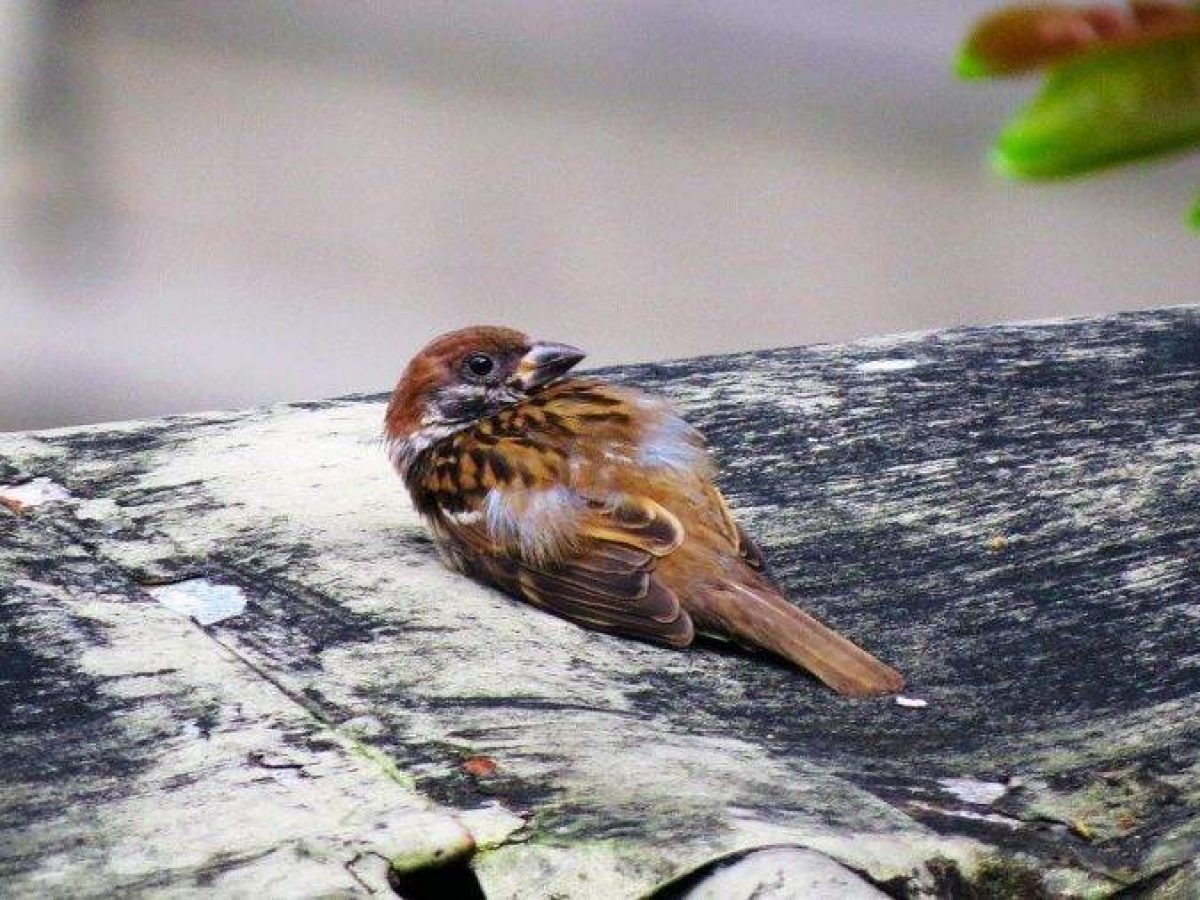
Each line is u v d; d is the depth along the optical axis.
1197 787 5.93
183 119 22.92
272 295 21.47
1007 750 6.24
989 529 8.13
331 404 10.02
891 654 7.07
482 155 23.17
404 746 5.77
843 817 5.46
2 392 20.28
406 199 22.34
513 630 7.13
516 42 23.89
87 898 4.73
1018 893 5.36
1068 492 8.49
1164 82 2.16
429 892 5.12
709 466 7.97
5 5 22.20
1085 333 11.05
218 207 22.11
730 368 10.42
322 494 8.49
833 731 6.41
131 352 20.66
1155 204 23.47
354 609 7.12
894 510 8.36
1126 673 6.84
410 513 8.35
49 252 21.45
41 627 6.64
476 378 8.33
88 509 8.11
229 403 20.34
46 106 22.41
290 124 23.20
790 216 22.83
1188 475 8.66
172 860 4.94
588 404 8.16
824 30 23.70
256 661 6.49
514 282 22.12
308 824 5.16
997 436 9.19
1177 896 5.34
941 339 10.95
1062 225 23.27
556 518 7.50
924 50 23.59
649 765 5.73
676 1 23.72
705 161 23.36
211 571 7.45
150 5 23.02
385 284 21.59
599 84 23.94
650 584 7.33
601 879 5.00
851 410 9.59
